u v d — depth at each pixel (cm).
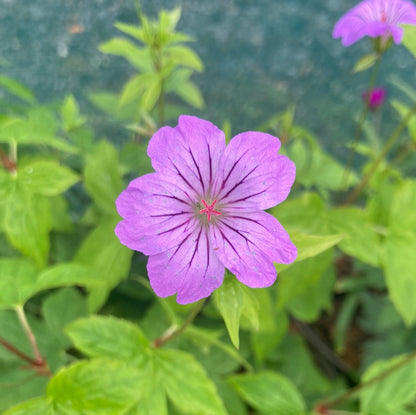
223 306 6
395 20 9
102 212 12
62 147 8
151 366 7
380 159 12
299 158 13
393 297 10
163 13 10
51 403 7
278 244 6
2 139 8
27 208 8
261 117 17
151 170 11
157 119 14
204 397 7
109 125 16
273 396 9
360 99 18
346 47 18
